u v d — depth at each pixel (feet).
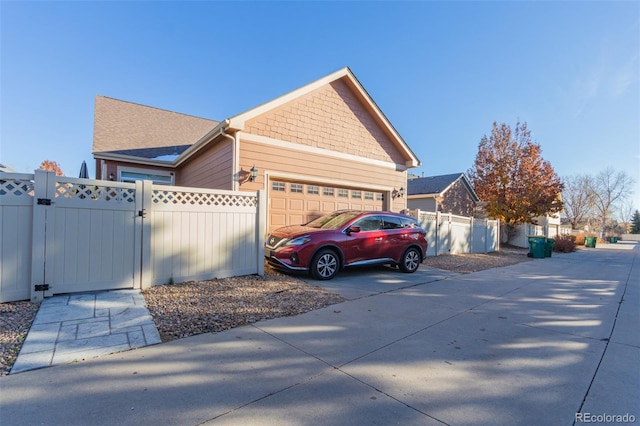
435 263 34.35
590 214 164.55
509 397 8.32
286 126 30.63
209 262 20.30
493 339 12.68
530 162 66.28
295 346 11.34
